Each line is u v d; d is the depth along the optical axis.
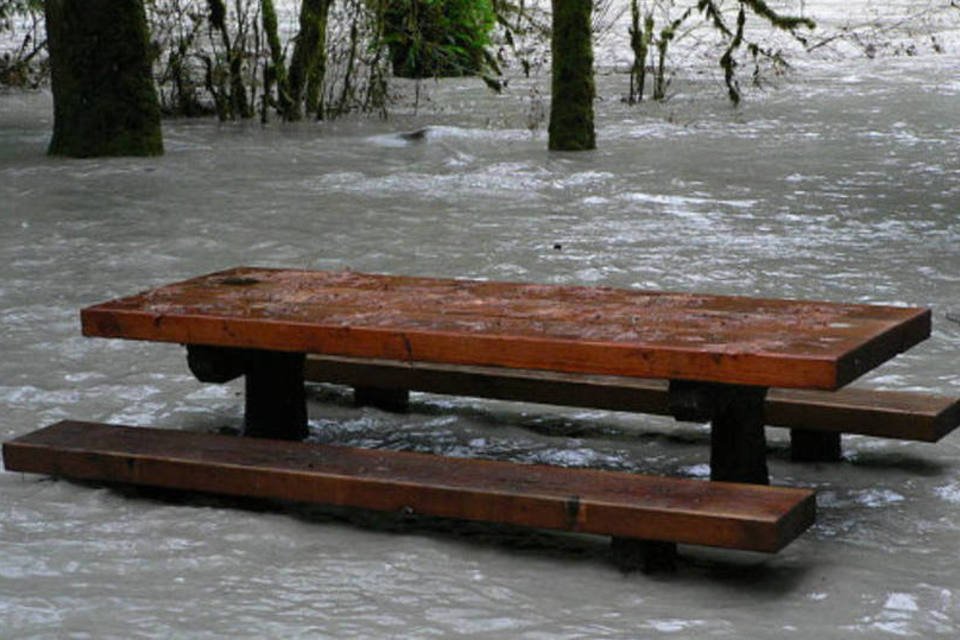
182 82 34.09
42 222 20.50
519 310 10.23
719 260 17.58
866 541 9.45
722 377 8.84
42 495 10.35
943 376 12.83
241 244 18.88
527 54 43.75
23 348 14.09
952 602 8.52
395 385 12.11
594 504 8.83
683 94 36.31
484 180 23.62
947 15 54.84
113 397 12.67
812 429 10.87
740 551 9.34
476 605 8.52
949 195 22.06
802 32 50.41
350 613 8.42
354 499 9.45
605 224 19.94
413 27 37.50
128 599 8.61
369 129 31.08
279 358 11.17
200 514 9.92
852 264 17.39
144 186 23.56
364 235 19.36
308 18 32.50
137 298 10.96
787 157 25.94
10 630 8.22
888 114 31.67
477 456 11.28
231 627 8.24
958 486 10.45
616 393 11.56
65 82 27.23
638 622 8.29
